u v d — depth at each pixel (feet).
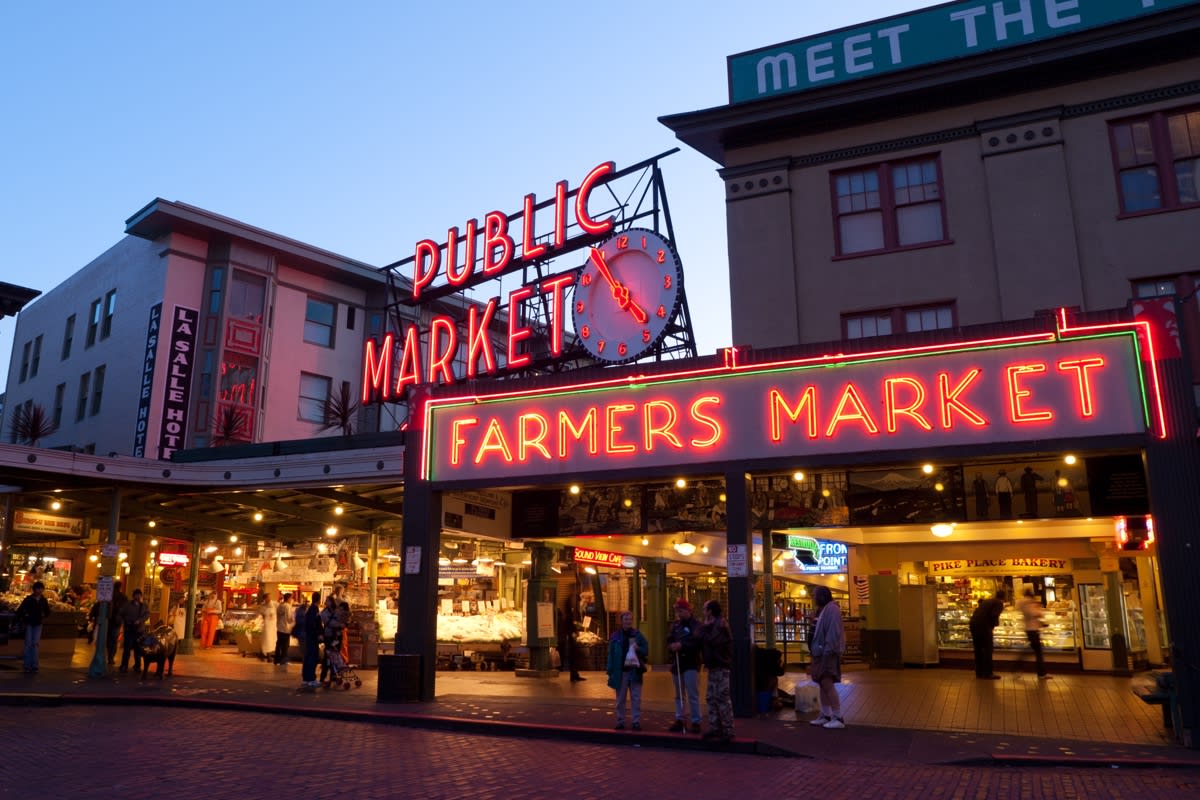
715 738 38.83
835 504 51.80
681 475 49.70
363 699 52.90
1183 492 40.57
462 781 31.37
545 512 60.95
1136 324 42.83
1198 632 38.99
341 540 83.46
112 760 34.24
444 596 82.23
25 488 68.28
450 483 55.06
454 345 87.97
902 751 37.27
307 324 116.88
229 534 90.07
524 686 60.64
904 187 61.26
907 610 75.46
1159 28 55.26
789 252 62.03
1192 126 55.26
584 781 31.71
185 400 104.17
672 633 42.45
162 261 107.14
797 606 90.12
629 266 73.36
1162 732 40.81
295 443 68.69
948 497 49.65
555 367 80.64
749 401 49.08
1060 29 59.06
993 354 45.01
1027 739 39.29
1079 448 42.78
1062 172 56.75
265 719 47.19
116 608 70.03
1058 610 74.02
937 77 59.72
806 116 63.05
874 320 59.93
